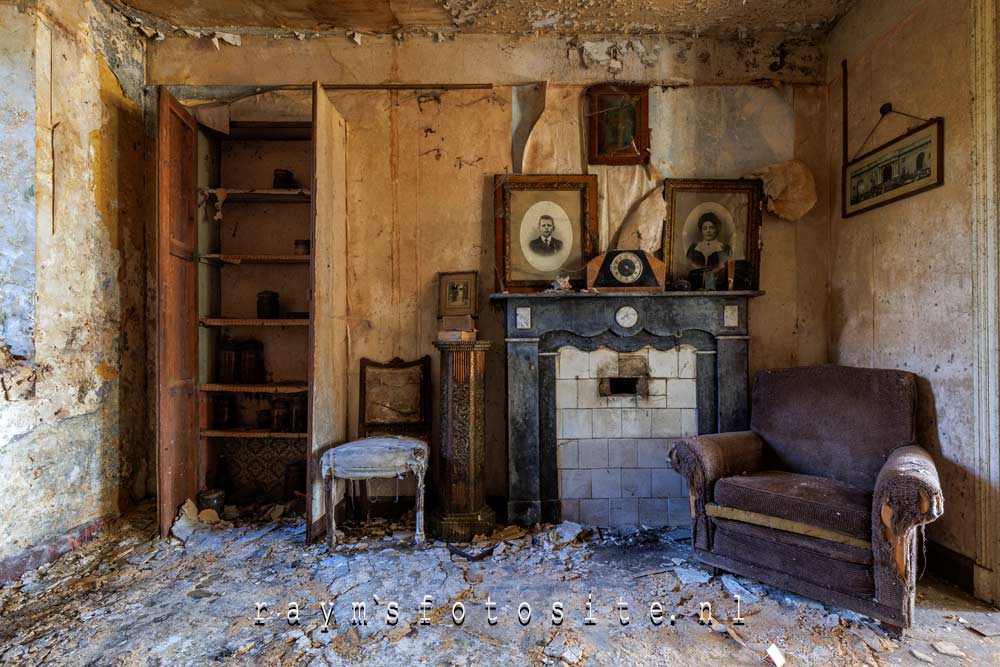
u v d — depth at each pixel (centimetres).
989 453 220
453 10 309
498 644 192
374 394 328
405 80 336
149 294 338
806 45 337
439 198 335
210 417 329
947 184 240
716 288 330
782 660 182
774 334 335
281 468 339
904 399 244
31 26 249
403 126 335
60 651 186
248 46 337
